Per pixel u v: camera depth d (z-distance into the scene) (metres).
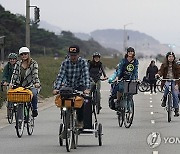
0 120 39.94
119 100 35.75
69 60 26.84
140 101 61.47
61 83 26.56
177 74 38.44
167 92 38.97
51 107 52.94
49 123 38.50
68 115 25.59
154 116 43.88
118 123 38.28
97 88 45.03
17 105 30.70
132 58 35.34
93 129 27.14
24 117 31.39
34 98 31.33
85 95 26.56
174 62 38.34
